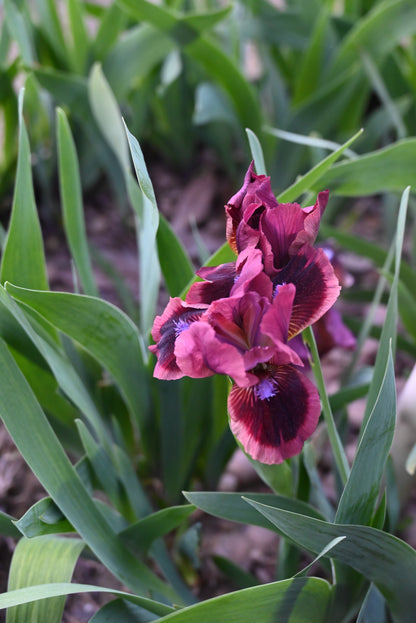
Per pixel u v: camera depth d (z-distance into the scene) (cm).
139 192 60
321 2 95
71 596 61
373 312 64
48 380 59
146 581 54
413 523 66
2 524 52
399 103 86
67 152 59
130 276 94
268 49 99
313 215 45
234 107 89
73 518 51
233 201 46
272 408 45
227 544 65
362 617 52
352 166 60
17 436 49
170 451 62
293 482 54
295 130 92
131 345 57
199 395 61
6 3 77
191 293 47
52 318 52
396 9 80
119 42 89
